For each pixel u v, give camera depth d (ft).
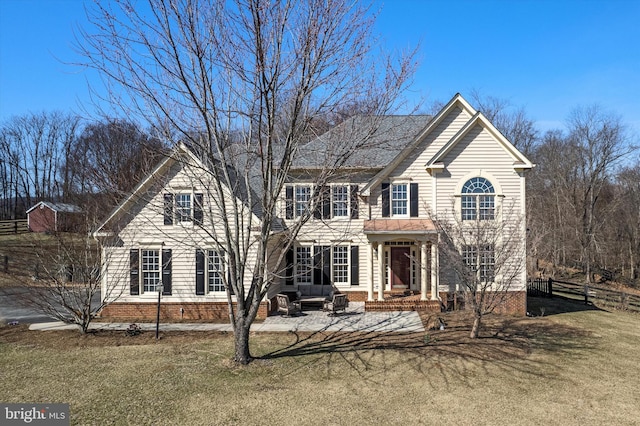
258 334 53.72
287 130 44.60
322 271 74.54
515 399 34.42
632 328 59.47
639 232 138.62
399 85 41.70
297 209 73.15
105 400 33.76
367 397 34.55
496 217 60.54
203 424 29.86
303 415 31.32
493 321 61.00
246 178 42.86
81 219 65.46
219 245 43.80
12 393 35.14
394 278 76.33
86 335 53.47
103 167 55.77
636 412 32.40
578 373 40.45
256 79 39.29
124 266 63.77
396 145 74.69
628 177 142.00
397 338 51.70
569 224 144.46
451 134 71.41
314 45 38.19
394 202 71.72
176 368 41.04
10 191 224.94
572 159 145.38
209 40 37.83
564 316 66.59
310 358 44.09
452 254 52.85
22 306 66.49
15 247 109.40
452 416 31.35
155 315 63.52
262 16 36.78
